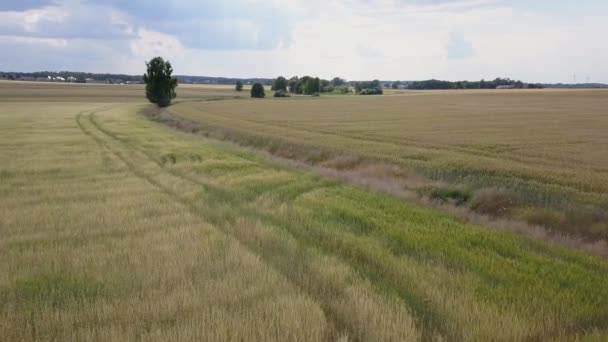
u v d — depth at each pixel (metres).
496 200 13.91
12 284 6.92
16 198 13.23
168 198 13.30
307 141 30.28
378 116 54.66
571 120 45.31
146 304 6.18
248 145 31.36
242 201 13.20
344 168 21.58
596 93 114.94
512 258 8.62
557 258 8.82
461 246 9.18
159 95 85.75
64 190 14.45
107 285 6.86
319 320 5.74
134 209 11.90
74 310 6.05
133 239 9.24
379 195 14.49
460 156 22.80
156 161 21.52
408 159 22.25
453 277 7.35
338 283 7.06
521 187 15.72
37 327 5.59
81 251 8.48
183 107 76.75
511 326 5.71
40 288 6.78
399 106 76.69
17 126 41.66
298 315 5.86
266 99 111.31
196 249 8.55
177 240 9.15
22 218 10.91
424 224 10.82
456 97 107.50
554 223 12.11
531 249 9.38
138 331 5.53
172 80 86.50
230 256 8.14
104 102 100.81
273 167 20.33
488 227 11.25
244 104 87.00
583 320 6.05
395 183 17.02
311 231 10.16
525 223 11.96
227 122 47.53
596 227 11.40
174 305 6.18
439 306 6.32
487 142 28.83
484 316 5.97
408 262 8.05
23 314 5.93
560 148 25.97
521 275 7.50
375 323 5.76
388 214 11.70
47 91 143.75
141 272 7.37
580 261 8.68
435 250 8.70
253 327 5.54
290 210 12.01
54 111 66.81
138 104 92.12
